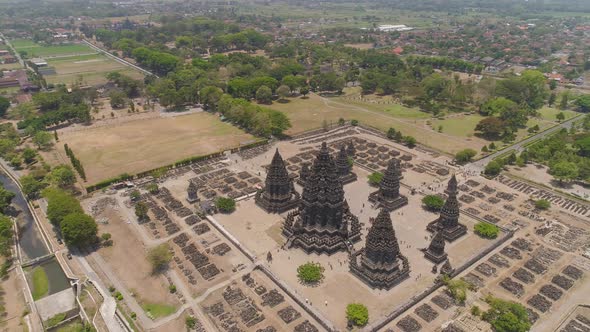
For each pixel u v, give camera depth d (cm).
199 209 19488
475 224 18325
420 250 16575
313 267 14675
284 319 13000
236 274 15138
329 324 12575
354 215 18738
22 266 15788
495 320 12456
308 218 16625
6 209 19988
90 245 16950
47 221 18700
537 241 17362
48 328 13062
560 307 13612
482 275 15175
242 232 17725
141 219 18588
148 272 15212
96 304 13762
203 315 13162
